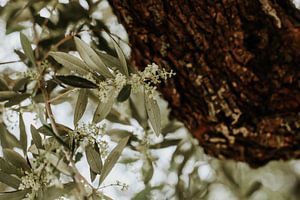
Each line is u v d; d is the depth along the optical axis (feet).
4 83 2.55
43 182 2.30
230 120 2.32
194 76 2.29
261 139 2.34
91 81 2.30
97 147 2.34
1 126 2.59
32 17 2.70
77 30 2.74
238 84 2.28
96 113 2.32
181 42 2.27
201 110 2.35
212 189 3.39
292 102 2.29
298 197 3.59
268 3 2.25
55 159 2.29
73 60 2.36
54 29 2.73
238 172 3.40
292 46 2.25
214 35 2.24
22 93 2.48
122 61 2.29
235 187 3.40
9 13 2.71
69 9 2.78
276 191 3.58
